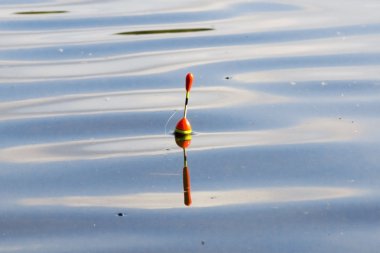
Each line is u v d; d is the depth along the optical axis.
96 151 21.50
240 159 20.78
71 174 20.03
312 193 18.83
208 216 17.77
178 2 40.00
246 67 28.94
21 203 18.55
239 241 16.69
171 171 20.12
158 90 26.59
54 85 27.23
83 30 34.69
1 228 17.38
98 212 18.02
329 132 22.53
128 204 18.39
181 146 21.73
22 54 31.12
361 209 17.98
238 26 34.84
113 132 22.88
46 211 18.12
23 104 25.36
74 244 16.58
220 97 25.70
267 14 37.00
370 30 33.62
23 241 16.77
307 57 30.05
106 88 26.88
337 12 37.06
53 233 17.11
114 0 40.97
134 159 20.88
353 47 31.23
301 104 24.91
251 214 17.83
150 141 22.14
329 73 27.98
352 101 25.06
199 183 19.47
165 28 34.72
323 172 19.94
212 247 16.44
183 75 28.09
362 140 21.86
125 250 16.30
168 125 23.33
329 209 18.02
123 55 30.80
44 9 38.97
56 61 30.16
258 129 22.97
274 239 16.77
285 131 22.75
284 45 31.75
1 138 22.55
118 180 19.67
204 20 36.03
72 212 18.05
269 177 19.72
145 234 16.98
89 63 29.80
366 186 19.12
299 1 39.53
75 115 24.23
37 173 20.14
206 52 30.97
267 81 27.28
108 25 35.47
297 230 17.12
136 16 37.00
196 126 23.27
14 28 35.19
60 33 34.22
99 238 16.83
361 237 16.80
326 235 16.89
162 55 30.70
